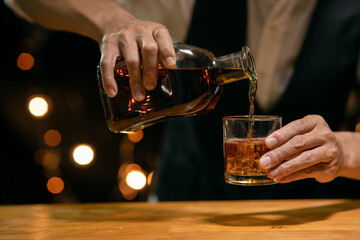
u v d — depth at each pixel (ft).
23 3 3.72
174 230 2.94
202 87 2.95
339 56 3.91
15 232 2.95
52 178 6.65
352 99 4.00
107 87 2.83
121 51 2.87
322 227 2.95
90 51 7.11
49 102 6.83
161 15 4.19
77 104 7.41
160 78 2.89
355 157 3.13
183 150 4.35
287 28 3.90
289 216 3.17
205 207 3.43
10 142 6.86
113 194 7.61
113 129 3.06
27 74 6.86
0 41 6.63
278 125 2.95
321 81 3.95
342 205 3.40
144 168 7.32
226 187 4.21
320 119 2.95
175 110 2.97
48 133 6.88
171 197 4.42
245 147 2.90
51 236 2.88
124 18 3.09
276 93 4.00
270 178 2.93
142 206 3.49
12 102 6.84
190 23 4.16
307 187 4.10
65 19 3.47
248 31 4.03
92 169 7.56
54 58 6.98
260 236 2.81
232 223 3.05
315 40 3.92
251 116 2.94
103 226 3.04
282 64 3.95
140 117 2.97
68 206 3.51
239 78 3.01
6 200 6.84
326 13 3.89
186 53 2.94
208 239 2.78
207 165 4.26
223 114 4.15
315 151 2.89
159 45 2.76
